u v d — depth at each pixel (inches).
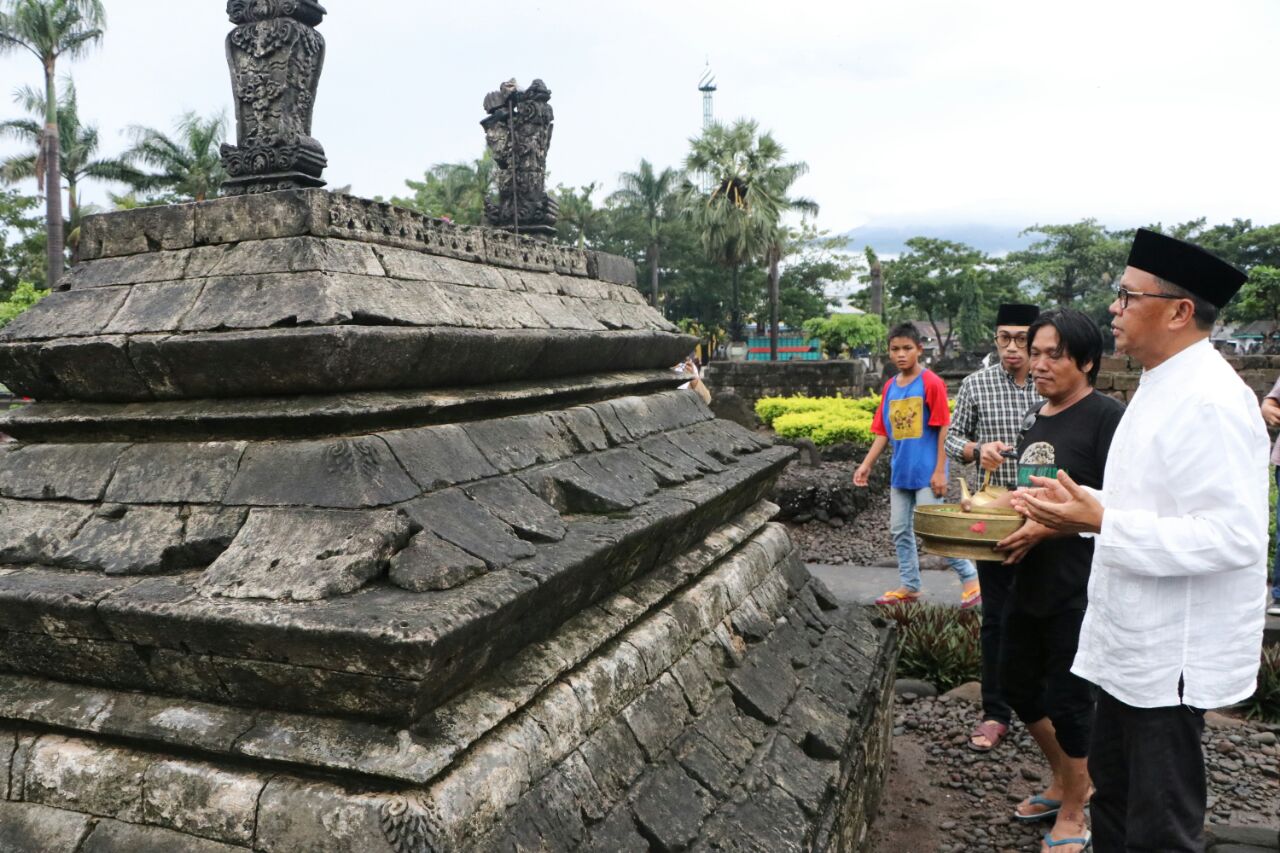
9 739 77.4
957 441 192.7
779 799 99.3
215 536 76.4
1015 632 134.6
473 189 1622.8
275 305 82.7
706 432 151.2
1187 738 91.5
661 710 97.3
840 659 141.9
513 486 92.4
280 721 70.2
